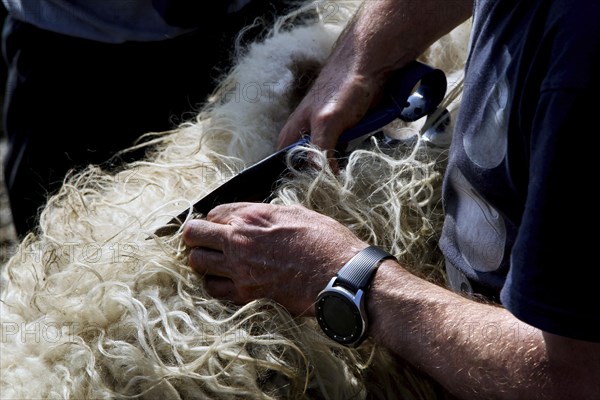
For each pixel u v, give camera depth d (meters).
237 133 1.76
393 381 1.43
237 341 1.38
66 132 2.25
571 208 1.01
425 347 1.24
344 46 1.71
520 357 1.17
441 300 1.26
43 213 1.76
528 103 1.08
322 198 1.56
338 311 1.30
